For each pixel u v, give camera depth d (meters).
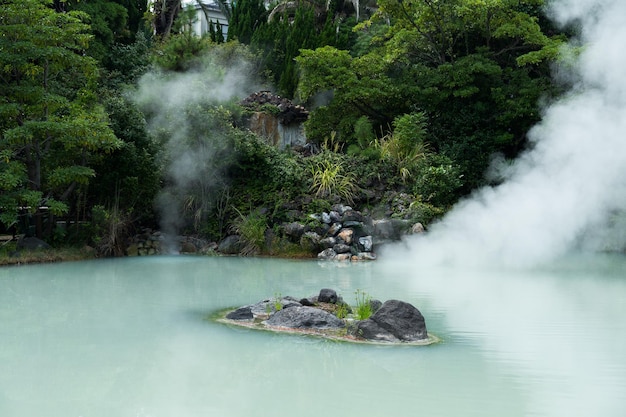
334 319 6.26
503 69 19.06
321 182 15.11
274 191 15.23
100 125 12.14
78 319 6.62
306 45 22.66
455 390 4.30
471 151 17.16
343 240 13.79
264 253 14.32
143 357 5.13
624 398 4.12
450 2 18.14
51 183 12.62
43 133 12.02
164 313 6.99
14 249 12.23
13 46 11.75
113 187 13.98
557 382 4.47
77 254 13.10
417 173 15.80
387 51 19.98
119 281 9.66
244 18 25.67
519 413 3.84
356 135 17.30
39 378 4.54
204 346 5.50
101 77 19.14
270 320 6.45
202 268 11.61
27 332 5.97
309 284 9.38
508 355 5.23
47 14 12.33
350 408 3.93
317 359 5.12
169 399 4.12
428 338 5.82
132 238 14.72
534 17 18.02
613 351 5.34
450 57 19.42
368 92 17.58
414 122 16.84
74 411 3.88
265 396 4.17
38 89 12.09
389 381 4.52
